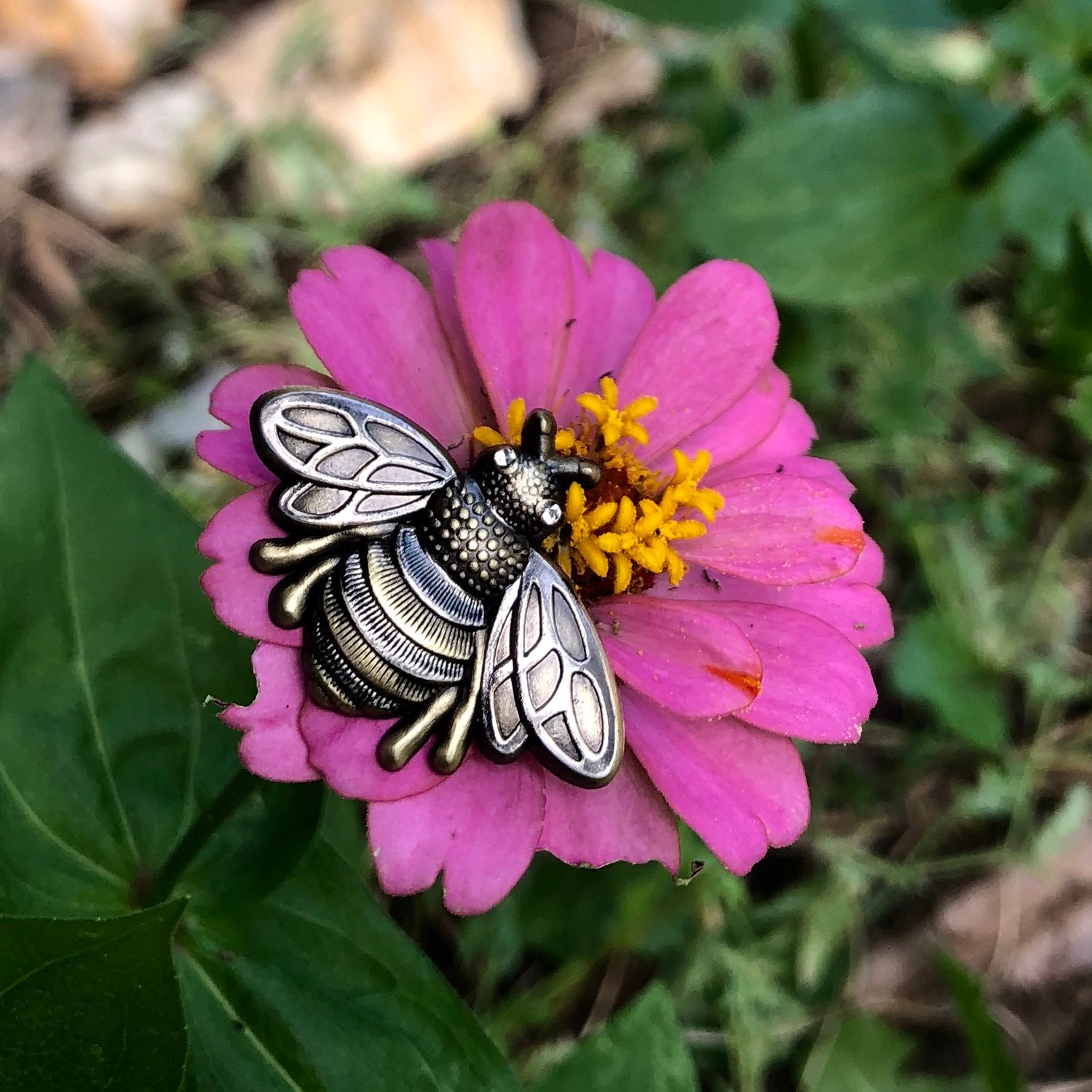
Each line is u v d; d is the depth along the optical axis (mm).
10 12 248
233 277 241
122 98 256
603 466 124
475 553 97
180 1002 116
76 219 243
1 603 142
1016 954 200
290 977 136
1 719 142
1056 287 234
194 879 138
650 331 128
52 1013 116
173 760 147
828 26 244
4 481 145
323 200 245
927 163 208
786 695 114
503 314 120
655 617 116
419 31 263
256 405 98
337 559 100
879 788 212
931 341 230
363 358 114
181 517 153
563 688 99
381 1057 133
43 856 140
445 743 97
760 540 122
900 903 205
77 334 232
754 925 193
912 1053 195
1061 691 210
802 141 210
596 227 248
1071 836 204
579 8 283
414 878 99
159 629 149
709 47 255
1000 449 224
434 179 263
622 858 109
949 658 207
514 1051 185
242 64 258
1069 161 215
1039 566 227
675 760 111
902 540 228
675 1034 153
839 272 206
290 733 98
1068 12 185
